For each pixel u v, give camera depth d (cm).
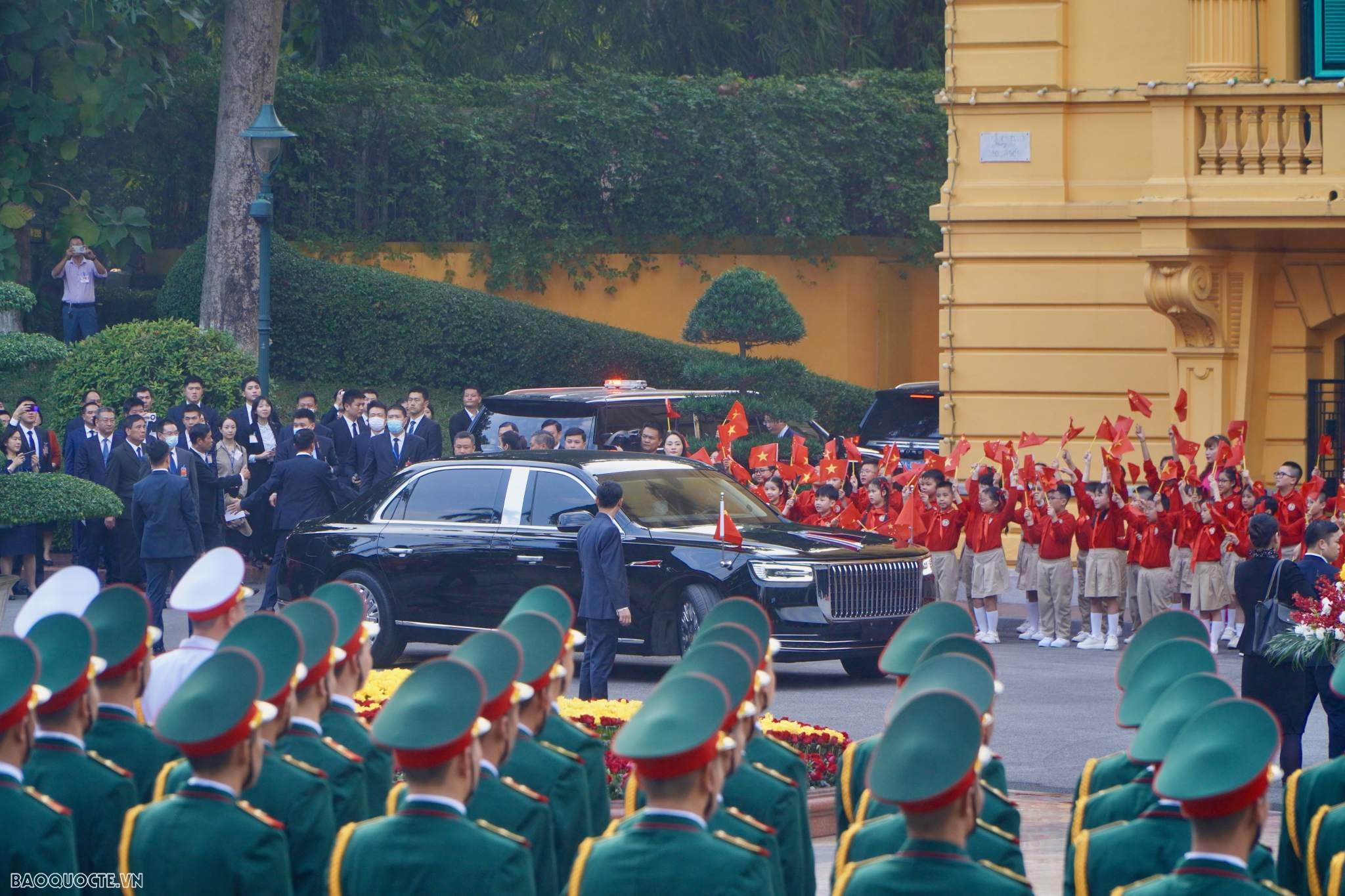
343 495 4069
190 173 6875
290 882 1195
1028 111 4816
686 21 7512
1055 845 2138
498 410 4688
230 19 6059
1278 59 4469
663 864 1041
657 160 6812
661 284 6919
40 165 6022
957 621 1445
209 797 1169
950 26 4878
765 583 3212
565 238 6819
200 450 4356
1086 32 4772
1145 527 3791
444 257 6838
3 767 1182
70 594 1575
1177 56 4678
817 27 7512
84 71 5800
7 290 3356
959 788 986
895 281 6988
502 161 6788
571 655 1493
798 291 6962
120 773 1314
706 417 4900
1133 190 4741
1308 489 3800
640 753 1046
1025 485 4003
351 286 6525
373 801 1475
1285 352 4650
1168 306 4425
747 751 1497
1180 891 985
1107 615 3884
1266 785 985
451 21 7631
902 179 6844
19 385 5941
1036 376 4856
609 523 3031
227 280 6084
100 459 4488
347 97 6706
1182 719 1105
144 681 1462
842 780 1501
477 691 1091
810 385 6512
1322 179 4203
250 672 1177
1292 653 2350
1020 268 4853
